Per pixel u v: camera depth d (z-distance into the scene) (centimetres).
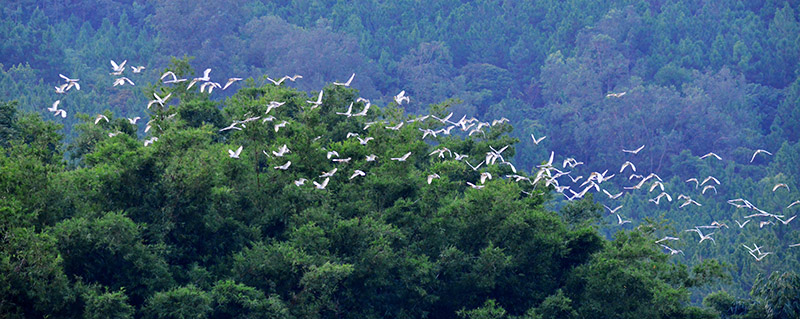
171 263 4641
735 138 15338
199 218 4591
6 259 3700
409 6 18738
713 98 16350
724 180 13812
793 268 9412
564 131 15650
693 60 17475
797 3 19050
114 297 3888
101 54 15862
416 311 4844
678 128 15675
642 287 4816
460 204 4994
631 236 5359
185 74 5959
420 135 5981
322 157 5134
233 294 4272
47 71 14850
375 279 4597
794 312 5116
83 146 5800
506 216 4994
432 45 17400
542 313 4756
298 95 6234
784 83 17538
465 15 18575
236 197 4828
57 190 4250
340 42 16388
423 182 5306
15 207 3866
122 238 4119
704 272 5128
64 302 3891
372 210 4984
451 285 4900
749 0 19462
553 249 5028
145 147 4550
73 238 4047
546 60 17062
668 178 14938
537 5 18925
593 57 17312
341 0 18288
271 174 5003
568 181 14762
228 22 16438
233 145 5150
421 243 4984
